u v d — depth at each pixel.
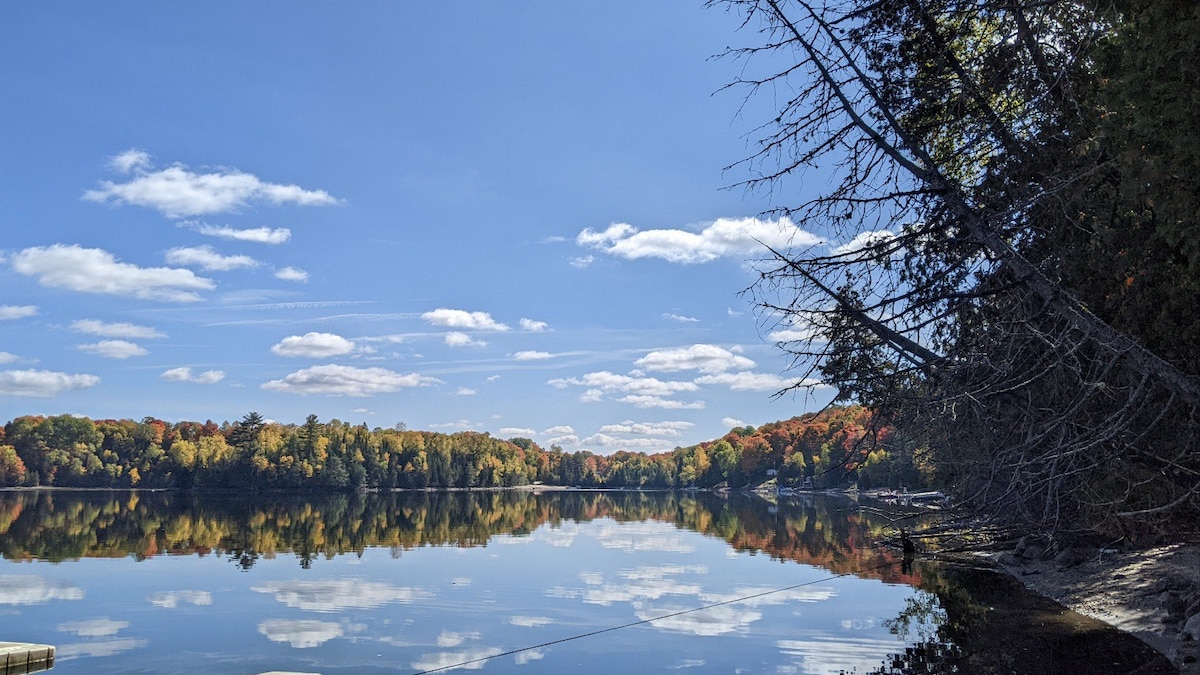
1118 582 15.18
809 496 106.69
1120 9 10.30
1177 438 12.70
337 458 146.88
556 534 35.84
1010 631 12.48
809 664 10.74
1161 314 11.57
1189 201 9.73
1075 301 11.38
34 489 122.94
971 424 14.25
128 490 127.56
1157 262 11.92
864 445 14.75
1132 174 10.21
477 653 11.73
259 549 27.55
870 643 11.98
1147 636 11.78
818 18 12.70
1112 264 12.14
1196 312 11.58
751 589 17.88
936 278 12.74
